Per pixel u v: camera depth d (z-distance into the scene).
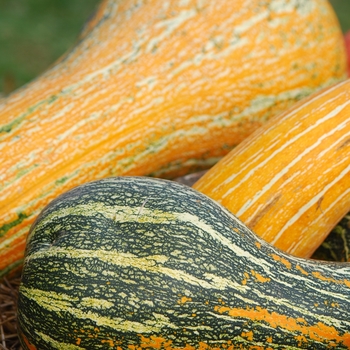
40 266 0.60
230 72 0.82
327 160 0.70
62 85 0.79
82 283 0.58
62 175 0.76
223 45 0.82
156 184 0.63
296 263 0.63
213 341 0.59
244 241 0.62
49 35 2.02
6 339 0.75
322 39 0.87
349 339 0.61
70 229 0.60
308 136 0.71
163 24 0.82
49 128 0.77
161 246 0.59
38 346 0.60
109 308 0.58
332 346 0.61
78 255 0.59
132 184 0.63
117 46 0.82
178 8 0.83
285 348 0.60
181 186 0.64
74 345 0.59
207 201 0.63
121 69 0.80
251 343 0.60
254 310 0.60
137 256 0.59
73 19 2.15
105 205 0.61
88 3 2.28
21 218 0.75
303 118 0.72
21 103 0.78
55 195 0.76
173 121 0.80
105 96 0.79
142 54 0.81
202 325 0.59
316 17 0.87
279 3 0.84
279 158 0.71
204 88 0.81
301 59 0.85
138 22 0.83
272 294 0.60
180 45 0.81
